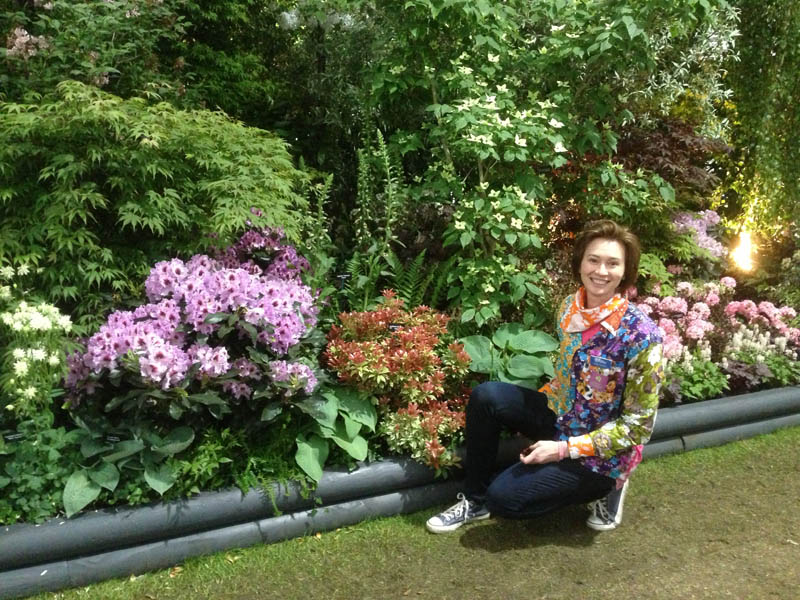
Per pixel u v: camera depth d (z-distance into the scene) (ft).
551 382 9.66
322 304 12.50
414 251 15.34
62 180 10.68
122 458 8.74
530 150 13.08
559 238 16.71
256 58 22.38
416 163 18.06
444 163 14.32
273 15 23.50
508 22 13.97
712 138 19.01
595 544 9.25
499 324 13.42
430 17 13.24
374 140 16.79
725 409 12.85
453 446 10.39
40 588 7.91
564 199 16.02
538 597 8.02
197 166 12.01
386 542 9.25
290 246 12.87
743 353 14.66
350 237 16.87
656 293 16.29
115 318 9.77
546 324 13.62
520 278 12.76
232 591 8.11
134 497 8.55
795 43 20.95
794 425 13.88
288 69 21.94
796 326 17.12
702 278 18.33
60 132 10.64
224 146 12.19
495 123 12.48
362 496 9.83
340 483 9.59
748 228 22.63
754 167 22.48
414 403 10.39
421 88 14.60
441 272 14.28
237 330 10.07
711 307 16.11
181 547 8.63
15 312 9.18
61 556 8.08
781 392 13.83
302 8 20.34
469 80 13.07
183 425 9.27
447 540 9.32
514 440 10.84
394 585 8.27
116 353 9.04
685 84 18.79
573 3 13.93
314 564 8.71
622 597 8.03
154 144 10.46
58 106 10.58
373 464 9.95
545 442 8.73
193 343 9.89
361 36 19.43
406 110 16.57
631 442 8.57
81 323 10.64
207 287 10.19
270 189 12.39
